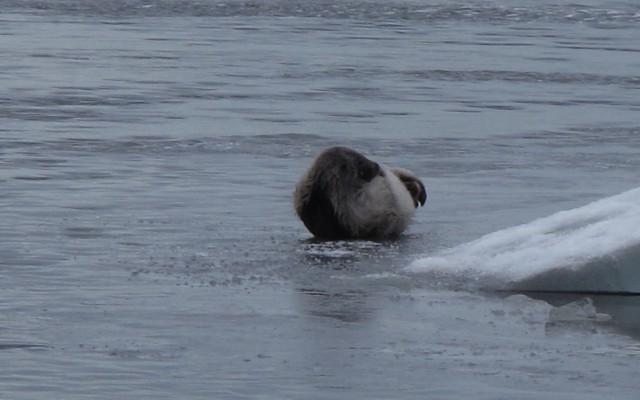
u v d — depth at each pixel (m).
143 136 73.94
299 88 99.69
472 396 28.98
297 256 45.16
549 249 41.44
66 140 71.69
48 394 28.61
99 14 166.00
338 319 35.72
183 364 31.02
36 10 167.25
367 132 78.38
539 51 135.12
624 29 172.62
